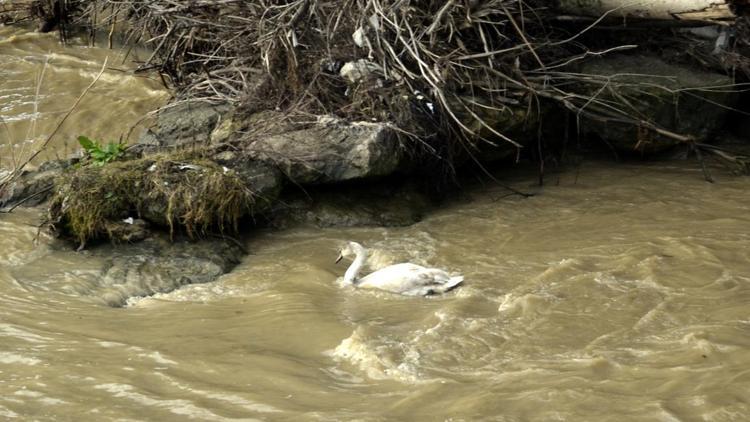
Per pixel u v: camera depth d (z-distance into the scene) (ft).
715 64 42.86
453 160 38.32
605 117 40.01
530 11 40.22
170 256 32.65
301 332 27.32
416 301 29.55
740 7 37.65
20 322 27.84
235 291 30.71
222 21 40.65
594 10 40.14
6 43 53.72
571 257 32.37
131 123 44.42
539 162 41.73
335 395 23.49
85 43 53.88
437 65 36.52
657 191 38.52
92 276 31.22
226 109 39.11
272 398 23.32
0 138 43.78
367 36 37.58
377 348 25.75
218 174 33.78
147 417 22.58
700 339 25.59
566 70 41.24
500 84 38.99
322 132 36.09
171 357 25.62
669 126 41.24
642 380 23.66
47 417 22.59
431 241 34.45
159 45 42.42
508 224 35.81
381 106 36.78
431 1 37.99
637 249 32.63
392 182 37.58
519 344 26.11
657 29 43.52
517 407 22.48
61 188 33.65
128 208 33.55
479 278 31.09
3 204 36.65
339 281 31.19
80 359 25.52
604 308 28.19
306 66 38.11
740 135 44.14
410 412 22.44
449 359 25.27
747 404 22.29
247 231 35.22
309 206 35.99
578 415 22.02
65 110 45.83
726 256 31.96
